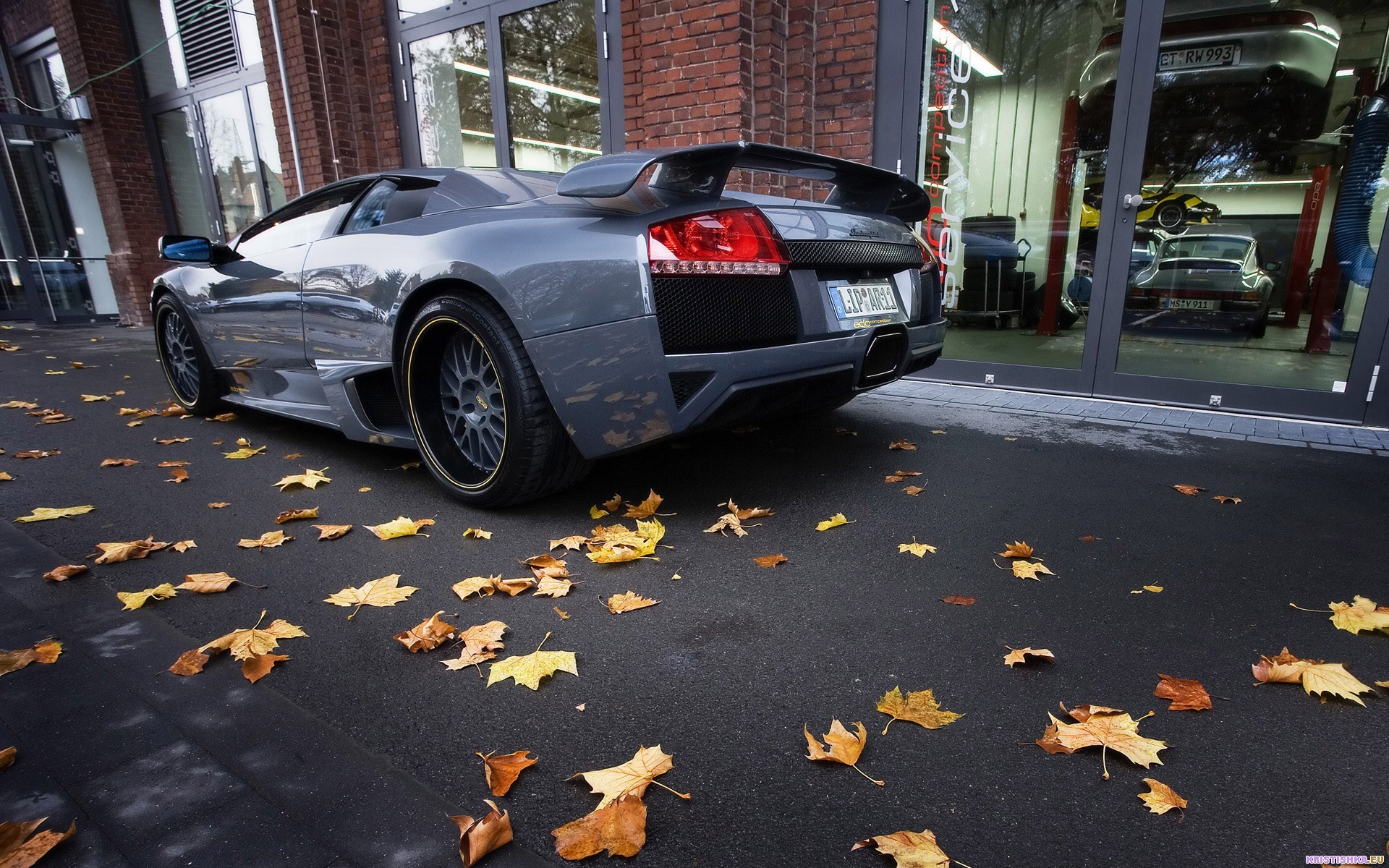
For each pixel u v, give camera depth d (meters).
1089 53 4.19
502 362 2.25
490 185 2.65
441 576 2.03
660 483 2.80
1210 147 3.91
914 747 1.29
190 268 3.78
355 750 1.30
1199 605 1.81
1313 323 3.89
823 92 4.68
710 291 2.05
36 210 9.45
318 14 6.66
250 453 3.30
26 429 3.86
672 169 2.11
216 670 1.57
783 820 1.13
